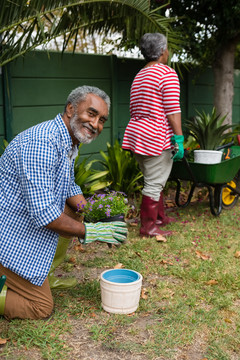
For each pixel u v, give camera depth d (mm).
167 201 5621
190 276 3357
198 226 4625
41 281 2600
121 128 6562
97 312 2824
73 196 3004
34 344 2484
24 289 2633
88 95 2484
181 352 2430
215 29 6738
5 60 4141
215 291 3131
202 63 7336
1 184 2537
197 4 6359
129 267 3527
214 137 4934
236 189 5297
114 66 6250
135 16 4949
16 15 3871
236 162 4766
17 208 2504
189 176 4676
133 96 4141
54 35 4348
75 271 3494
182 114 7426
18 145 2475
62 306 2885
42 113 5578
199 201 5645
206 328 2672
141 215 4301
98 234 2615
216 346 2469
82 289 3129
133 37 5344
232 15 6223
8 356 2352
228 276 3324
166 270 3500
